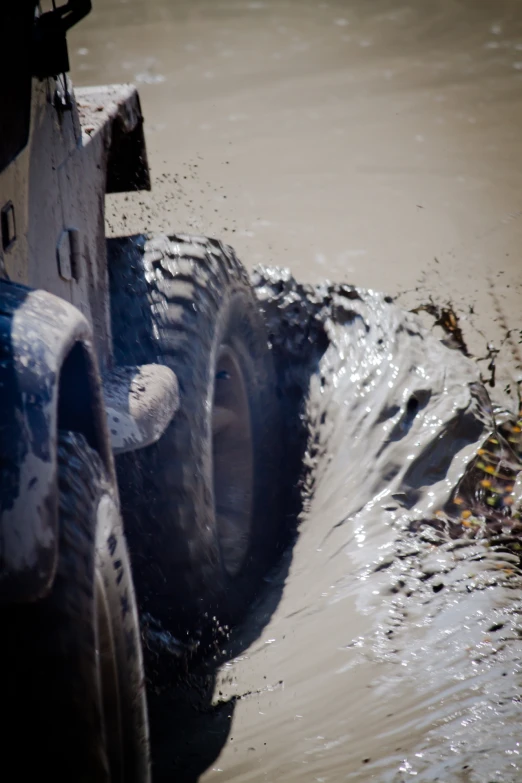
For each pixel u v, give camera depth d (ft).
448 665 23.84
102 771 16.05
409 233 63.31
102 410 19.51
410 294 54.24
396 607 26.99
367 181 72.38
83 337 18.79
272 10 116.47
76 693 15.93
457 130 81.05
